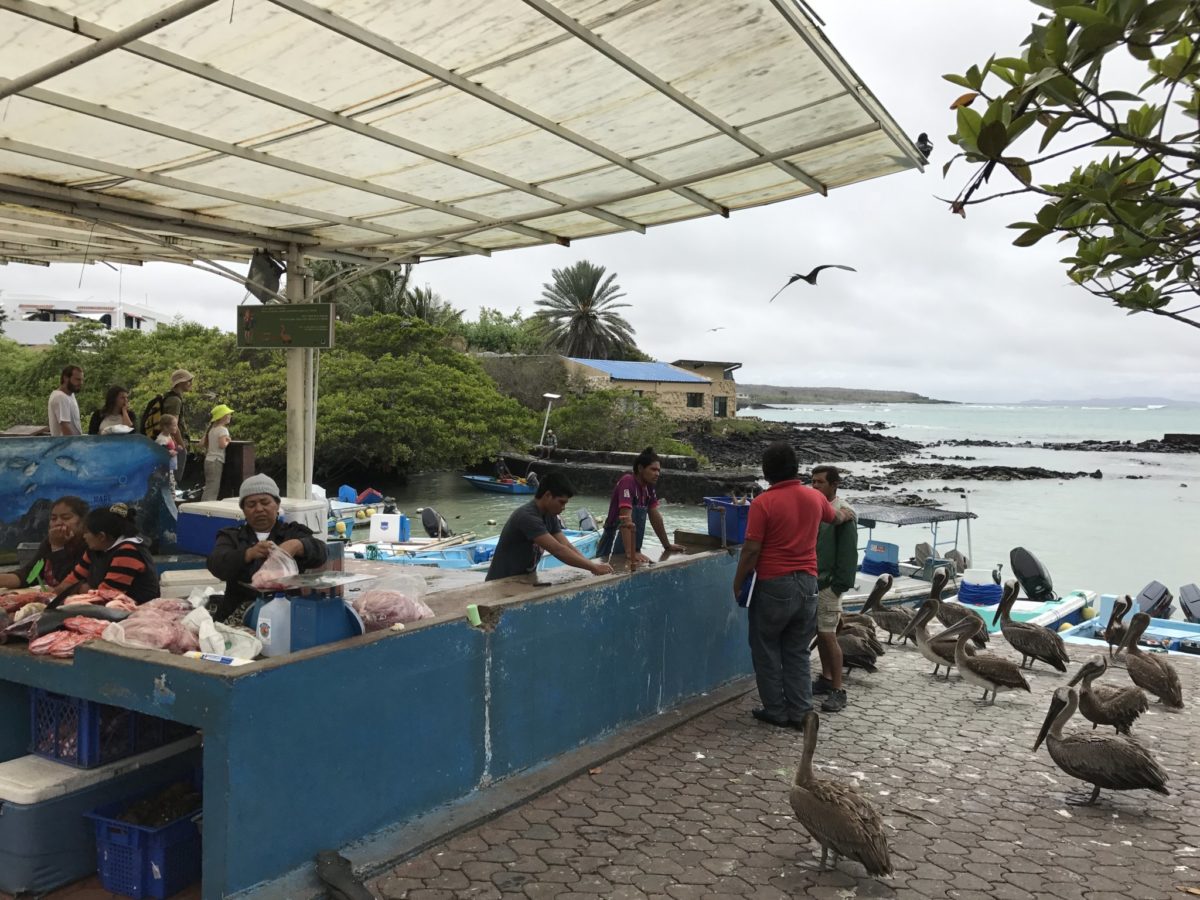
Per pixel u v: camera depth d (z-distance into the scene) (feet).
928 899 13.23
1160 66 8.39
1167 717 23.53
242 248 32.96
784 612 20.68
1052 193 8.68
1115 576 81.00
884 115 21.42
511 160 24.12
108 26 16.80
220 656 12.91
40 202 25.11
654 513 24.30
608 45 17.66
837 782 14.37
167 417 35.76
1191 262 9.73
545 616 17.38
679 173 25.53
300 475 33.32
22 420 98.22
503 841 14.62
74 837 13.35
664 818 15.75
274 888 12.21
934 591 32.30
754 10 16.56
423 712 14.73
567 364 170.19
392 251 34.19
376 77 18.85
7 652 13.93
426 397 108.37
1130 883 13.87
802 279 16.62
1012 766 19.03
